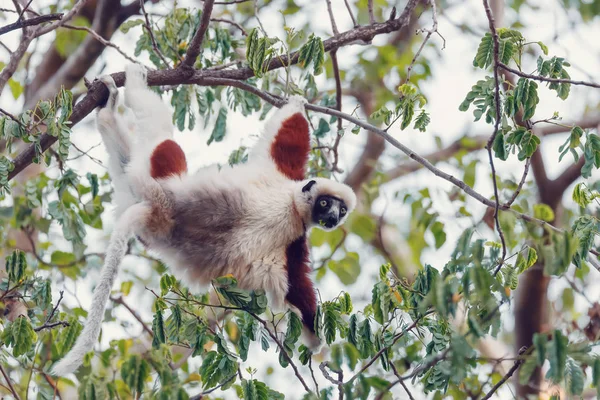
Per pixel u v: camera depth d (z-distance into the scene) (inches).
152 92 450.3
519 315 641.0
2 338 363.6
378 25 476.1
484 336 292.5
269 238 420.5
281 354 354.3
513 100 364.2
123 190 435.2
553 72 376.8
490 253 353.7
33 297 390.3
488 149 345.1
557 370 272.1
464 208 621.9
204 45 502.6
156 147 423.2
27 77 646.5
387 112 405.4
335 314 357.7
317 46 410.3
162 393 301.7
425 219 620.7
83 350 342.6
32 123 397.4
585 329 538.0
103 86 445.1
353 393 313.3
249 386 327.6
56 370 336.5
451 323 346.0
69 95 387.2
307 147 468.4
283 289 414.6
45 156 422.9
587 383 342.3
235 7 757.3
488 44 385.1
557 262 302.0
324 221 442.9
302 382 338.3
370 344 344.5
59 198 490.0
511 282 342.3
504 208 352.5
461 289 307.4
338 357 331.9
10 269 386.9
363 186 708.0
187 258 411.5
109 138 446.0
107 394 334.3
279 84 549.6
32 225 561.9
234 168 442.3
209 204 412.2
